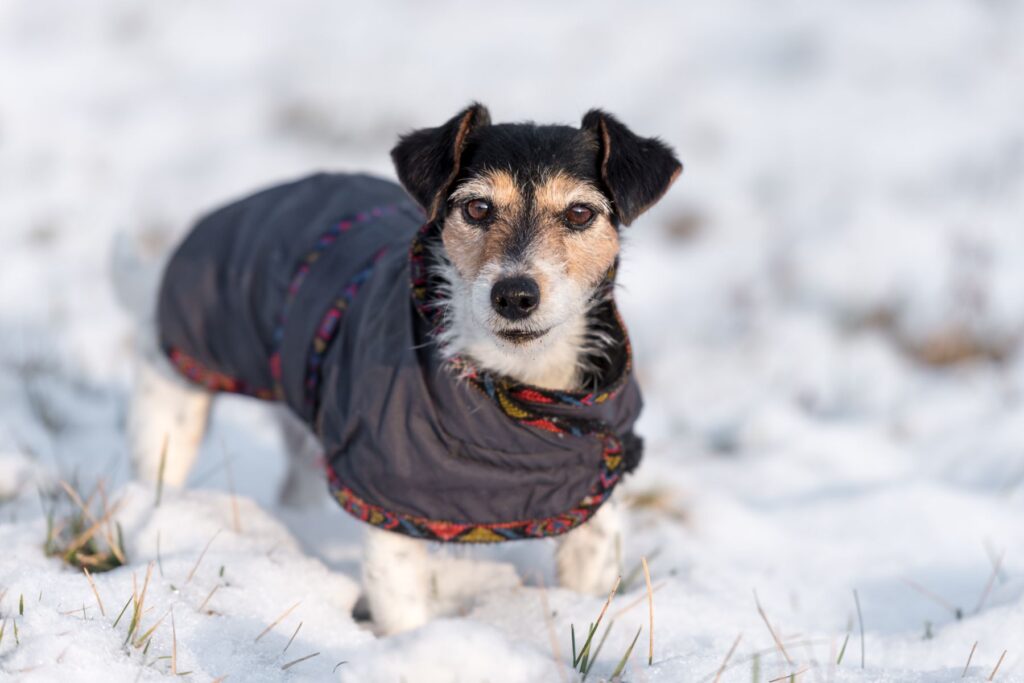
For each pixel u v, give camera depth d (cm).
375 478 332
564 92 1223
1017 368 713
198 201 979
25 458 463
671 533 458
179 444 434
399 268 348
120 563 366
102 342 686
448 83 1249
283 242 395
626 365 335
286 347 377
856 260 874
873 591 416
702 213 990
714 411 656
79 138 1093
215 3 1427
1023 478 540
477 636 288
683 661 312
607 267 342
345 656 318
